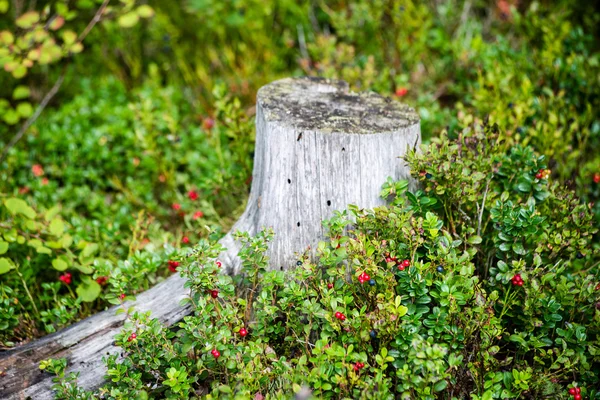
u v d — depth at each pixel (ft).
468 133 4.11
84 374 3.86
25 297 4.21
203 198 4.75
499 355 3.99
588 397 3.79
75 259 4.36
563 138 4.65
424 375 3.58
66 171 4.85
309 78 4.31
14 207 4.24
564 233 3.93
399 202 3.86
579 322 3.91
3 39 4.58
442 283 3.73
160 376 3.84
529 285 3.82
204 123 5.00
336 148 3.90
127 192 4.75
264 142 4.02
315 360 3.64
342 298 3.77
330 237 3.88
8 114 4.89
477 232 4.05
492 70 4.82
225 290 3.79
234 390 3.73
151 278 4.27
